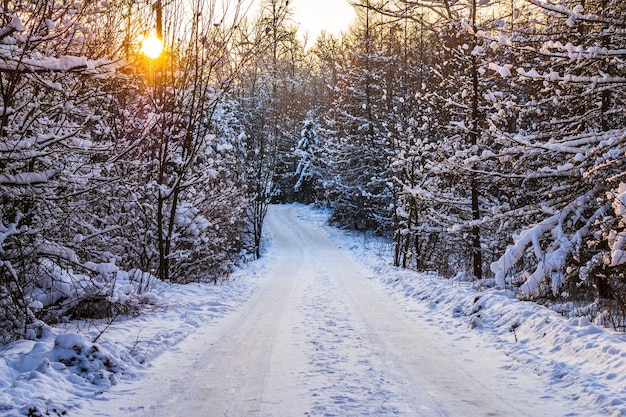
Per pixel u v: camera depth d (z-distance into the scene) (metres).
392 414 4.61
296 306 11.81
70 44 6.50
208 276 18.41
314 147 57.59
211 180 17.20
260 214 32.34
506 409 4.75
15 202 7.29
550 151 10.48
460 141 15.09
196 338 8.17
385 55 33.03
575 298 11.12
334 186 40.91
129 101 11.84
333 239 39.34
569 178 10.89
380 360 6.65
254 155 32.44
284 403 4.92
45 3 5.57
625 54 8.50
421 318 10.19
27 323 6.91
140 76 9.27
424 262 21.14
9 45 5.06
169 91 12.63
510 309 8.92
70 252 7.30
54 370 5.45
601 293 10.25
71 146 7.29
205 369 6.24
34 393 4.71
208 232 17.34
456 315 10.05
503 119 11.80
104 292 8.38
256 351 7.20
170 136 12.81
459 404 4.89
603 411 4.54
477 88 14.61
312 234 42.25
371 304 12.20
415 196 16.38
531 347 7.00
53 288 8.39
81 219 9.34
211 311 10.85
